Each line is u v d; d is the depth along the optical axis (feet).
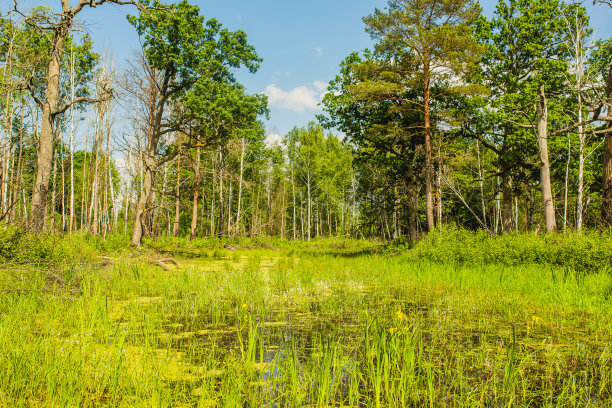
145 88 68.03
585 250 33.91
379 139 64.39
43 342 13.93
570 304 22.57
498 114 61.11
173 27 60.18
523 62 67.00
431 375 11.71
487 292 26.91
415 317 20.29
